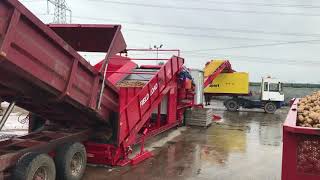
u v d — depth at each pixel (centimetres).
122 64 1326
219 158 1145
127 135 999
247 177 927
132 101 1011
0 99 815
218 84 3328
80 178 845
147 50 1362
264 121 2402
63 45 700
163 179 884
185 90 1781
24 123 1598
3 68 603
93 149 959
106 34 927
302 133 355
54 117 924
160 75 1264
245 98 3309
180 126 1852
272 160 1139
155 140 1451
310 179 360
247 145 1405
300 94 4919
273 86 3169
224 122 2266
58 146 809
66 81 736
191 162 1077
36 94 730
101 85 862
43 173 716
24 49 612
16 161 692
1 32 563
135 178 883
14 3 573
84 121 929
